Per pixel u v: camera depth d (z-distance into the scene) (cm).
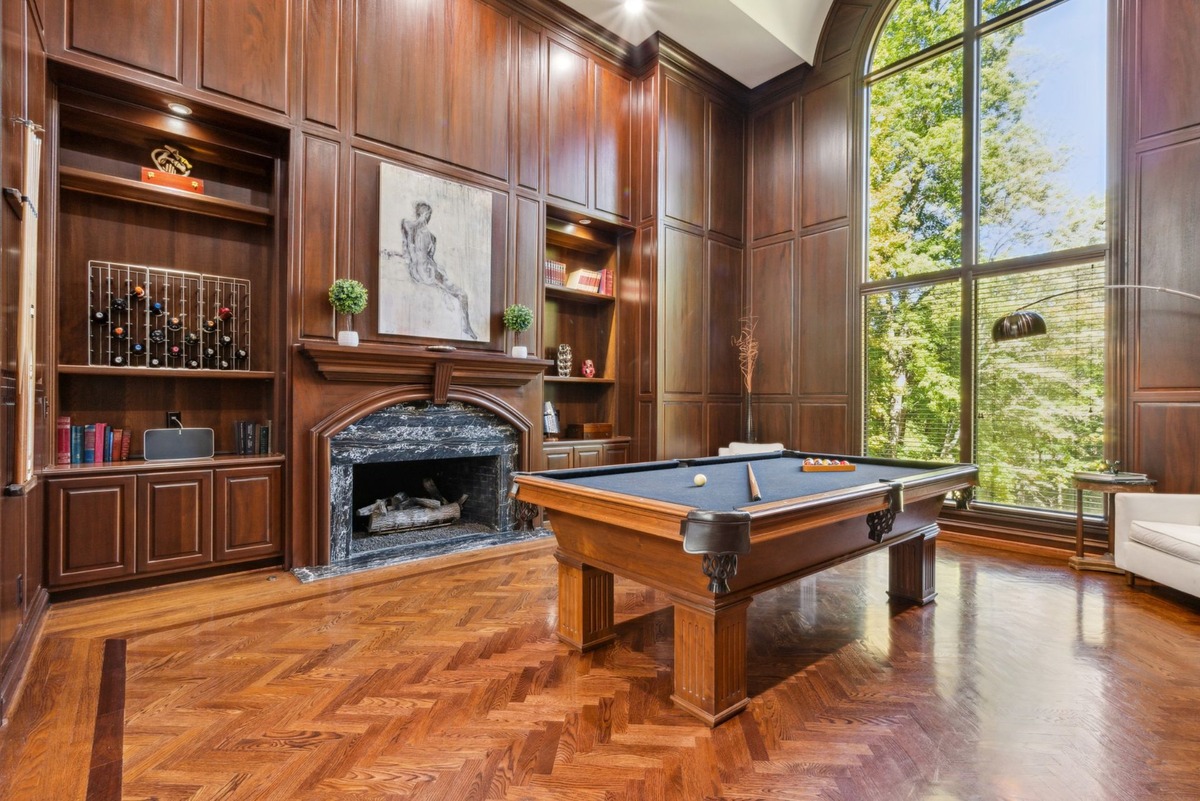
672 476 289
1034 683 227
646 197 563
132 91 327
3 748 181
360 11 404
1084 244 423
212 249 388
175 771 171
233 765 174
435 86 439
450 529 473
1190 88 376
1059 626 286
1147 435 389
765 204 626
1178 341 378
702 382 590
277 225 385
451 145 446
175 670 235
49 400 309
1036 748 184
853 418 547
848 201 555
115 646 257
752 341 628
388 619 292
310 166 378
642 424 561
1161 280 386
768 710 208
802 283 590
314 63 383
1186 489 373
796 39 564
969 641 268
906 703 212
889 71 532
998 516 461
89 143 349
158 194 350
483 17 469
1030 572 380
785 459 385
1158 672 236
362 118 402
